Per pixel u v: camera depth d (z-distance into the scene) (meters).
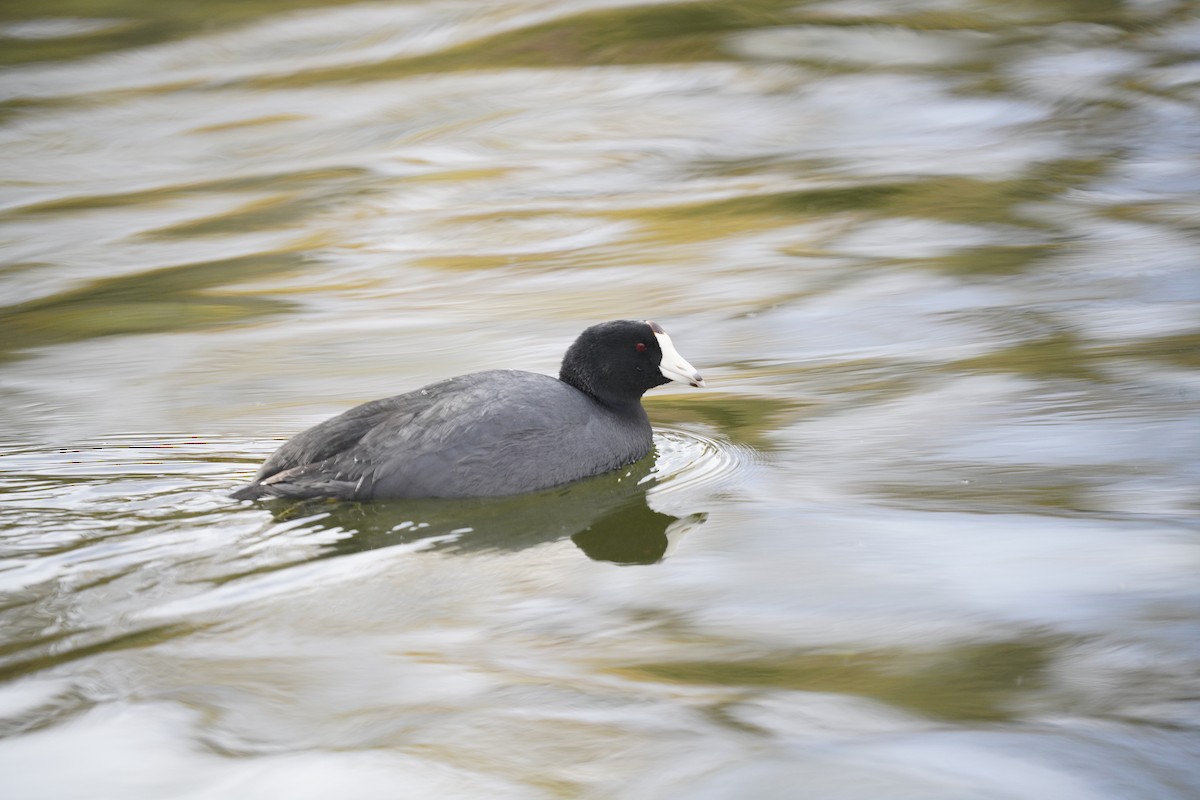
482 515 10.80
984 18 41.03
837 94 34.34
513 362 16.50
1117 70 35.50
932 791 7.14
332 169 29.42
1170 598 9.26
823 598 9.44
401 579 9.70
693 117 32.75
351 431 11.04
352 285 20.97
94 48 42.09
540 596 9.52
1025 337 16.69
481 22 41.62
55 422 14.41
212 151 31.75
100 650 8.57
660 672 8.41
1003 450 12.60
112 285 21.47
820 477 12.03
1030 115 31.97
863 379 15.24
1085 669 8.34
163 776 7.32
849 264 21.09
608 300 19.58
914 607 9.23
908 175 27.00
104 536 10.20
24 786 7.21
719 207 25.19
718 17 40.53
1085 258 20.70
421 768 7.41
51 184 29.59
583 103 34.16
